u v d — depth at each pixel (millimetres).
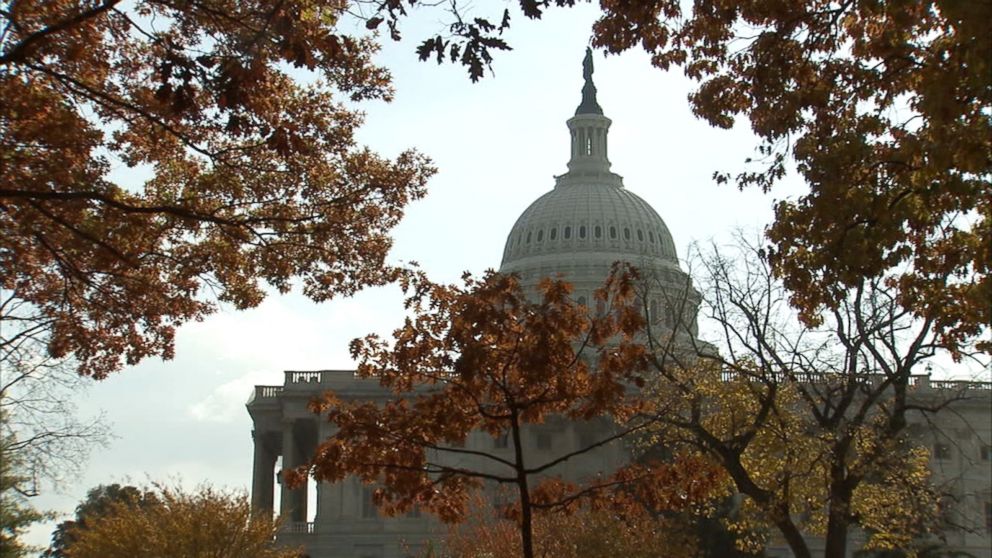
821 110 24719
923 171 22188
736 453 44094
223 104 20000
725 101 25516
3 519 49219
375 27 18531
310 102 25719
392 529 130250
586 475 82312
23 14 22031
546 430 128875
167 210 22109
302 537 130500
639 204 184125
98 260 25781
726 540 77938
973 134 19781
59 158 24062
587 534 46875
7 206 23734
